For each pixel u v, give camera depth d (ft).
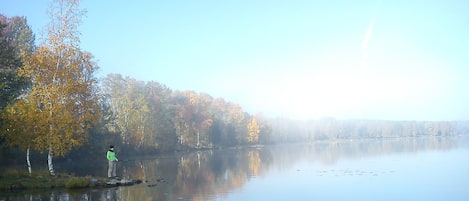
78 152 188.65
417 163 147.84
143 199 72.59
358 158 179.83
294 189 86.99
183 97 345.51
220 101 410.93
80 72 103.60
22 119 94.32
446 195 78.64
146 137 253.24
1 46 106.32
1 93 103.96
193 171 131.64
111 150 102.42
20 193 79.00
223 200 72.95
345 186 90.99
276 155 224.74
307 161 169.37
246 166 150.10
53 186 87.30
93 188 86.79
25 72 95.96
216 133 370.73
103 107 208.23
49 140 96.02
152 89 292.81
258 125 428.97
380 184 93.81
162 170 136.56
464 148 254.68
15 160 147.43
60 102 97.66
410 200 74.02
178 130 319.06
